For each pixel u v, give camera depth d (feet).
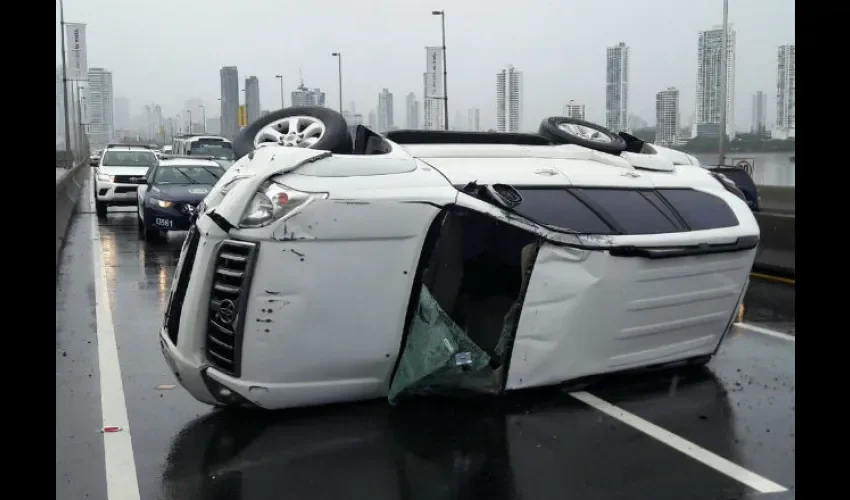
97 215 66.39
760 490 13.10
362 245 14.11
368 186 14.19
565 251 15.56
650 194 17.84
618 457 14.24
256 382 14.10
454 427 15.24
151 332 24.20
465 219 17.04
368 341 14.55
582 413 16.30
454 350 14.97
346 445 14.32
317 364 14.30
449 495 12.65
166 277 35.22
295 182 13.87
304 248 13.69
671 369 19.80
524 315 15.43
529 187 16.16
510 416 15.90
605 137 21.42
